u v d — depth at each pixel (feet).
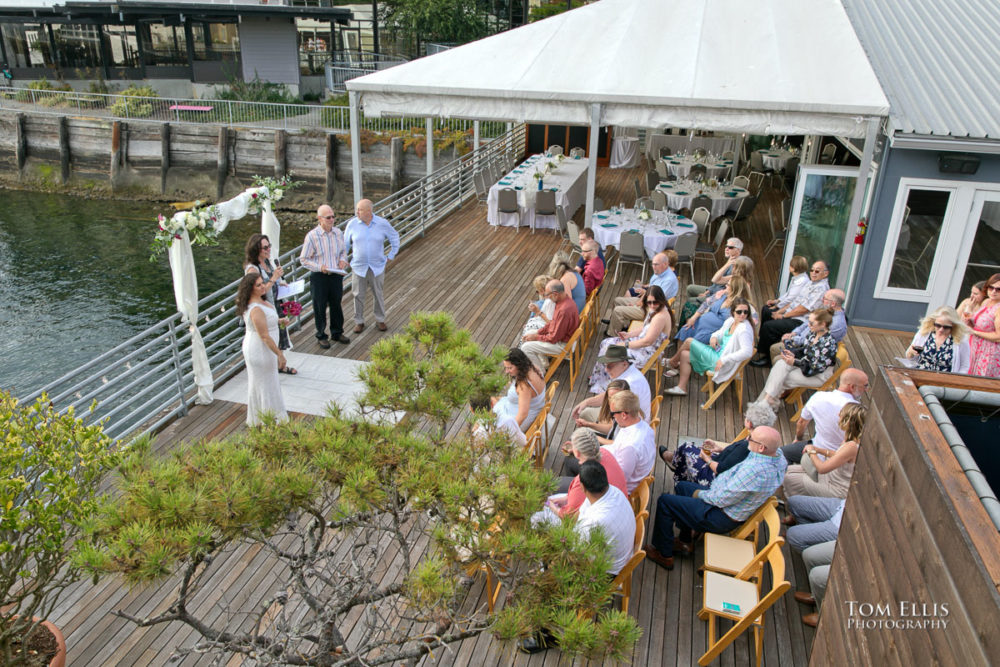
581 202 47.24
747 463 14.69
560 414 22.53
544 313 24.39
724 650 14.01
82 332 51.83
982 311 20.95
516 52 33.83
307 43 109.29
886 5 41.45
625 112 30.04
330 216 25.14
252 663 13.38
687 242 33.04
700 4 36.99
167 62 98.68
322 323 26.55
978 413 8.99
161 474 9.30
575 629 8.38
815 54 31.37
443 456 10.38
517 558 8.84
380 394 12.38
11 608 14.07
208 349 23.20
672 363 24.98
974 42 36.01
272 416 11.29
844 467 16.05
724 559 14.47
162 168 85.20
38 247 69.00
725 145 58.95
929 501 7.14
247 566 15.87
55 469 11.60
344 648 11.00
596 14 36.88
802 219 31.22
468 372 13.09
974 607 5.82
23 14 93.09
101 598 14.94
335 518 10.05
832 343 21.16
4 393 11.64
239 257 66.69
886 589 8.09
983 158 26.91
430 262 36.81
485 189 47.37
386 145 80.53
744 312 21.88
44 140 88.74
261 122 85.25
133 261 65.82
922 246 28.71
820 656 10.55
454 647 14.02
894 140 26.21
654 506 18.39
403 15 102.94
